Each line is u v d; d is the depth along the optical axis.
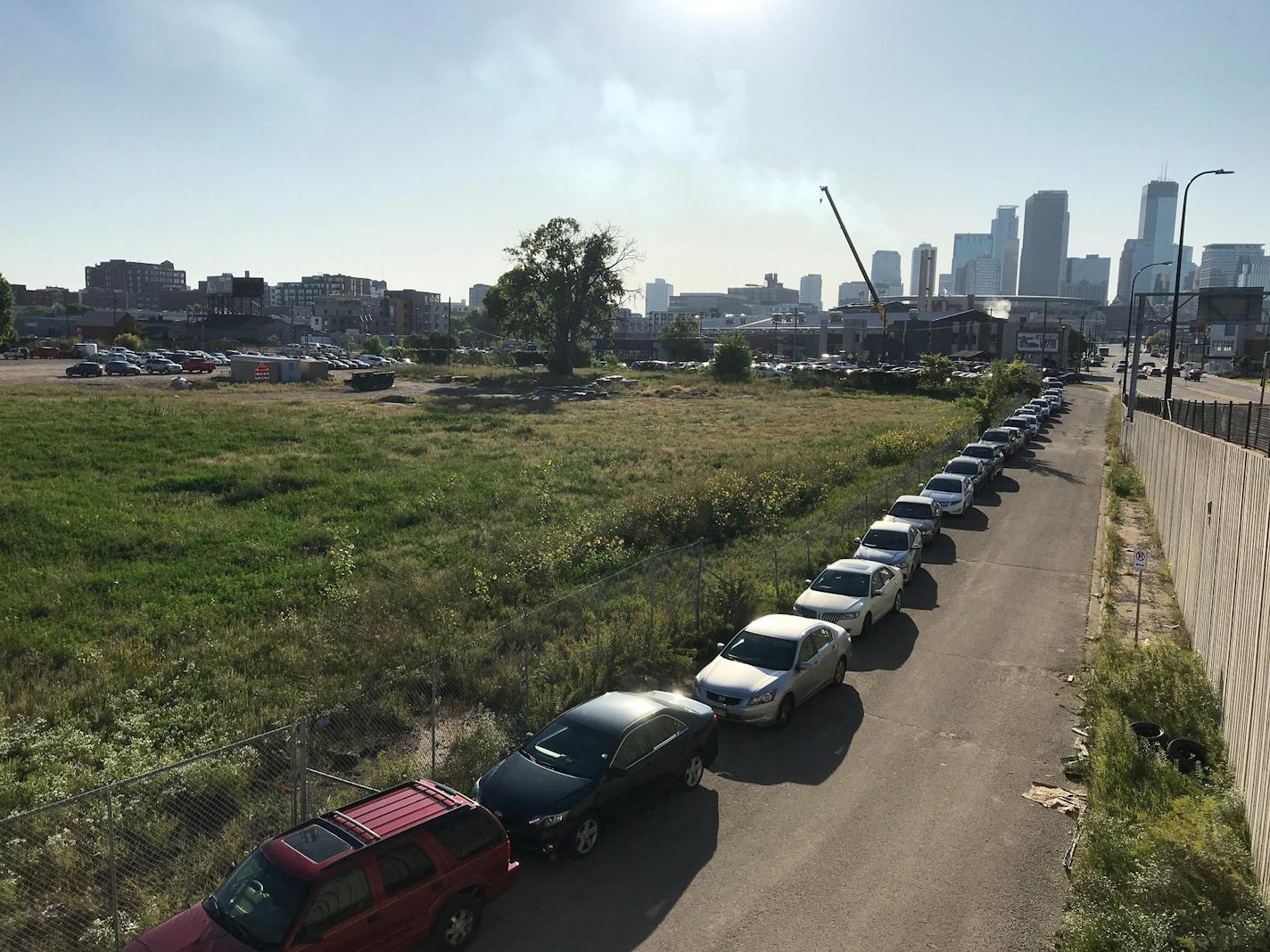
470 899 9.18
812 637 15.91
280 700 14.61
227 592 20.50
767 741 14.30
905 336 153.25
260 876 8.23
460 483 34.62
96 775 11.54
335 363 110.69
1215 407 19.31
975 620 20.47
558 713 14.16
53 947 8.57
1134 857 9.77
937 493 31.62
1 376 75.06
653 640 16.97
